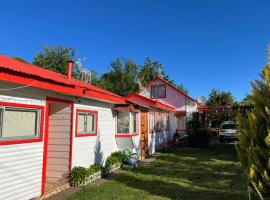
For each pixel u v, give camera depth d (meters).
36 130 7.86
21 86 7.02
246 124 5.60
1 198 6.53
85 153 10.58
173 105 28.39
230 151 20.59
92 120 11.40
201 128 25.36
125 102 13.59
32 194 7.57
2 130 6.62
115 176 11.08
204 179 10.70
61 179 9.45
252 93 5.52
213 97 43.59
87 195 8.18
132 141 13.74
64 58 38.00
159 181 10.22
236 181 10.30
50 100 8.47
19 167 7.11
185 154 18.59
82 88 9.16
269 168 4.94
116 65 55.91
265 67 5.51
